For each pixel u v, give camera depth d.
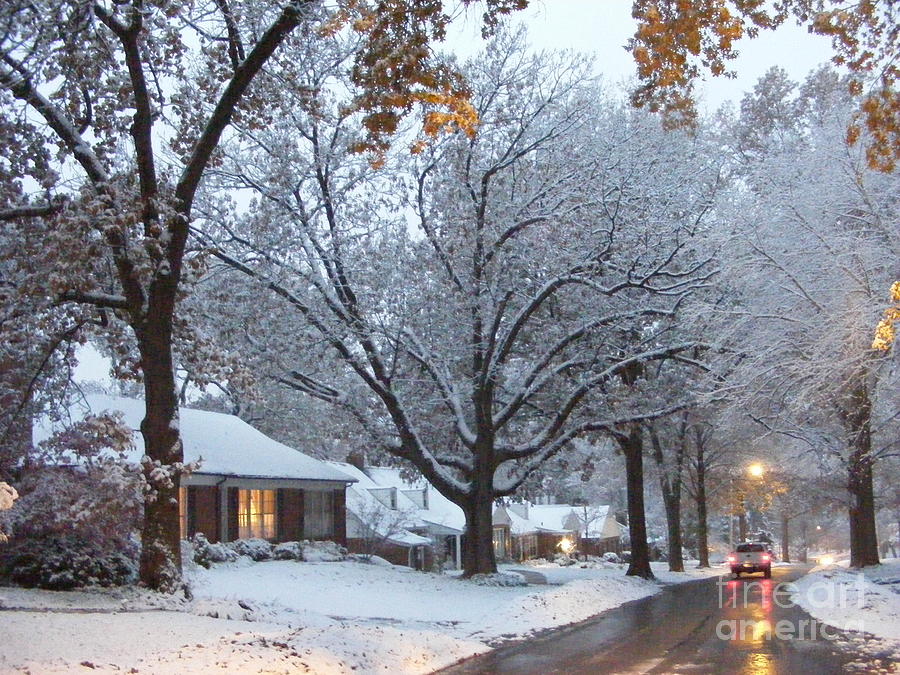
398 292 28.39
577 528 72.94
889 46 12.69
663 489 47.31
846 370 17.80
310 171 27.72
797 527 90.88
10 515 17.14
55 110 16.91
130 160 19.19
